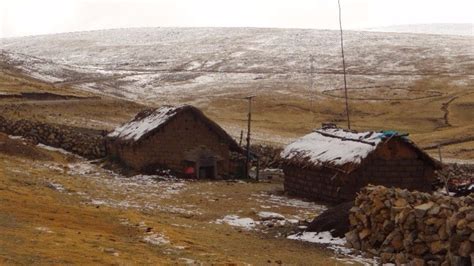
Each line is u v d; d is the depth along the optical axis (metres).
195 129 45.16
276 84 118.69
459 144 65.19
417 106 96.56
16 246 13.36
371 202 20.69
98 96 82.81
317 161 35.69
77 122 59.16
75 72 126.50
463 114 89.56
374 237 20.08
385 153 34.22
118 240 16.75
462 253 16.16
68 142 50.44
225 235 21.84
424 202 19.03
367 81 120.56
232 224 25.89
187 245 17.56
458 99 100.19
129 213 23.58
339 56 151.88
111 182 37.62
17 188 24.77
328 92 110.19
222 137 46.09
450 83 115.75
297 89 113.12
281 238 22.58
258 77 127.19
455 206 17.61
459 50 156.38
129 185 37.12
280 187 41.97
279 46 168.00
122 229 19.22
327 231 22.89
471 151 59.69
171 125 44.25
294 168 38.19
